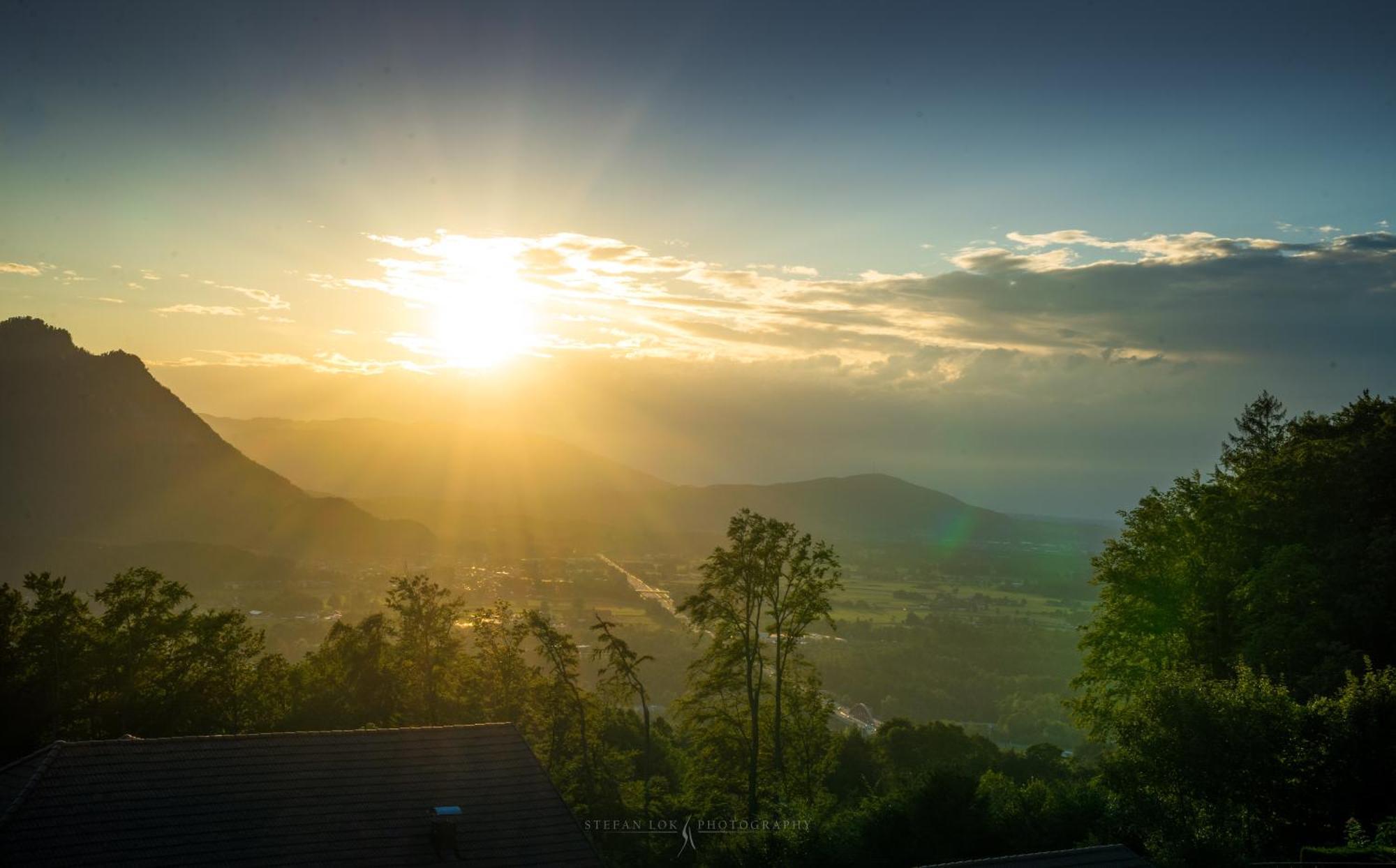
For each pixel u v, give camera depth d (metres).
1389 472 44.09
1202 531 46.88
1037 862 21.05
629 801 47.03
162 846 21.20
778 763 43.47
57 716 42.28
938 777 31.19
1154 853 26.56
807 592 43.84
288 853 22.11
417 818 24.19
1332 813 29.20
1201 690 30.53
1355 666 35.97
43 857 20.02
